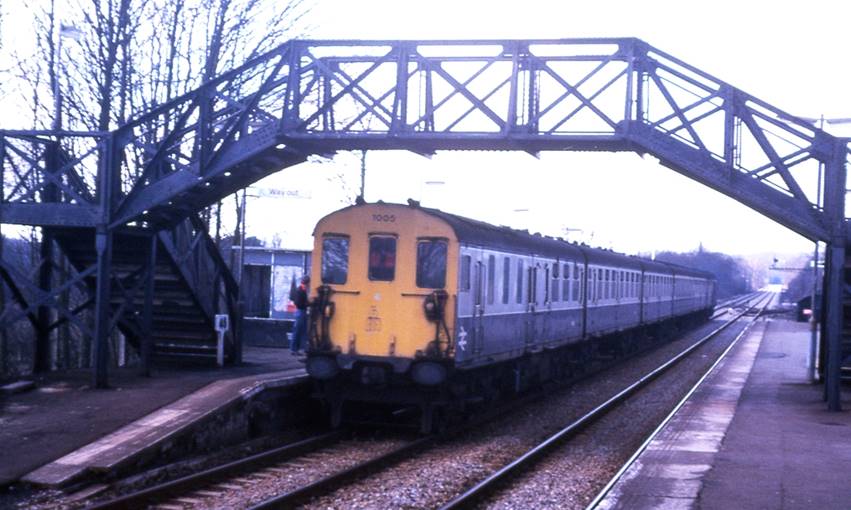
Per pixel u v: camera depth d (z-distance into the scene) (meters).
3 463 10.99
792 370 26.88
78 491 10.51
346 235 15.52
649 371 27.19
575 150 17.73
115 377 16.91
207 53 24.47
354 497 10.72
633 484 10.73
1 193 16.73
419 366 14.81
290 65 16.92
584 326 24.83
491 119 16.61
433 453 14.01
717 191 17.73
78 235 17.77
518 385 19.16
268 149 16.91
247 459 12.09
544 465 12.98
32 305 16.41
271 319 26.31
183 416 13.21
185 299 19.14
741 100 16.83
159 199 16.55
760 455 12.66
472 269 15.72
